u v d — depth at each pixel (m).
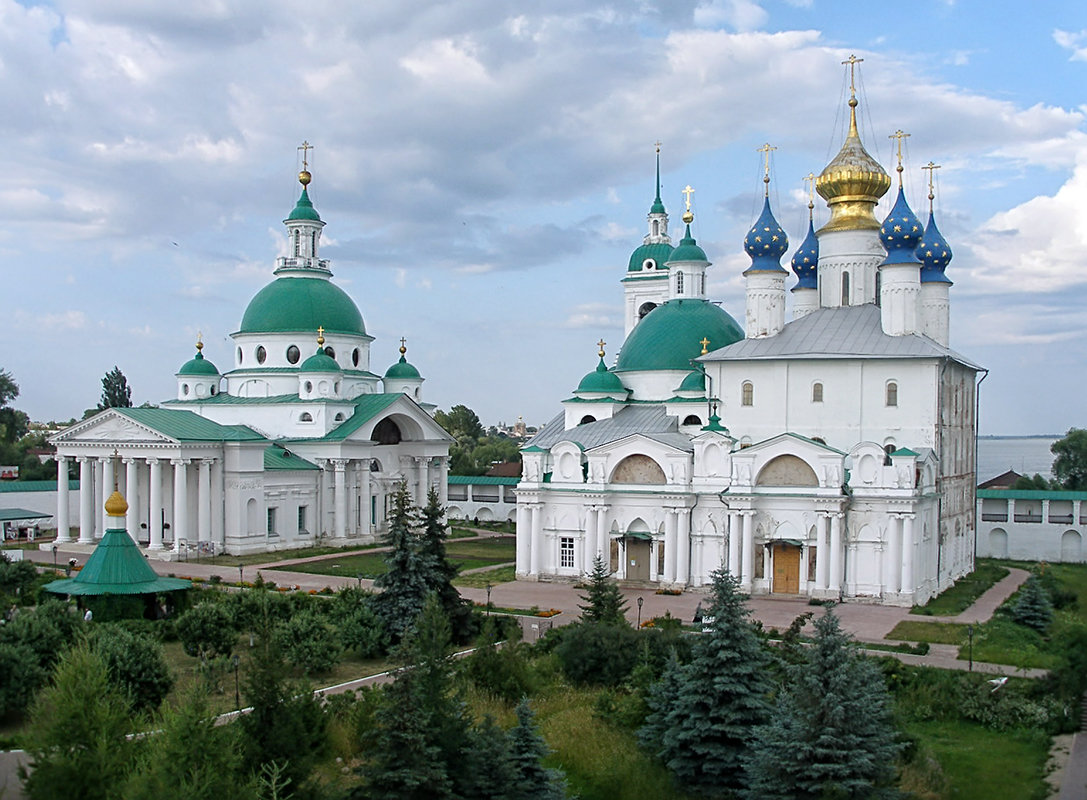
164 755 32.28
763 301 98.06
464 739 39.41
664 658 57.16
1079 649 67.81
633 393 111.06
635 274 140.62
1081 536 120.00
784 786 39.72
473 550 119.38
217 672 55.28
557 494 94.69
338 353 133.38
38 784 32.56
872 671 42.38
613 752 48.28
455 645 66.12
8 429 187.38
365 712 45.50
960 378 101.94
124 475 119.69
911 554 82.56
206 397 134.38
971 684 57.09
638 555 92.50
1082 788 47.06
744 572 86.94
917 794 44.31
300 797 36.97
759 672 46.69
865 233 101.50
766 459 87.19
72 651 39.31
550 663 59.25
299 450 123.81
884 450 88.25
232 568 101.81
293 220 136.12
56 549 114.31
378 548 120.75
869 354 90.00
